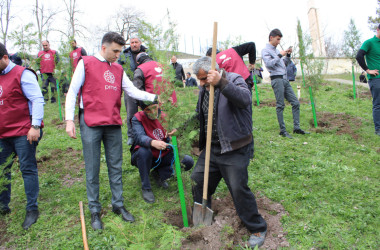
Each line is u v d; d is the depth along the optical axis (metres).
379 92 5.68
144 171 3.84
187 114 3.17
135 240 2.82
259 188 3.94
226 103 2.76
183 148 3.24
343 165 4.51
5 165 3.28
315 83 6.73
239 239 3.01
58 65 7.63
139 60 4.65
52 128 7.08
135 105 5.09
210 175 3.08
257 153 5.07
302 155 4.99
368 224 3.13
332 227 3.09
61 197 4.01
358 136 5.89
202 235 2.99
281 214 3.36
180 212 3.59
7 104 3.29
